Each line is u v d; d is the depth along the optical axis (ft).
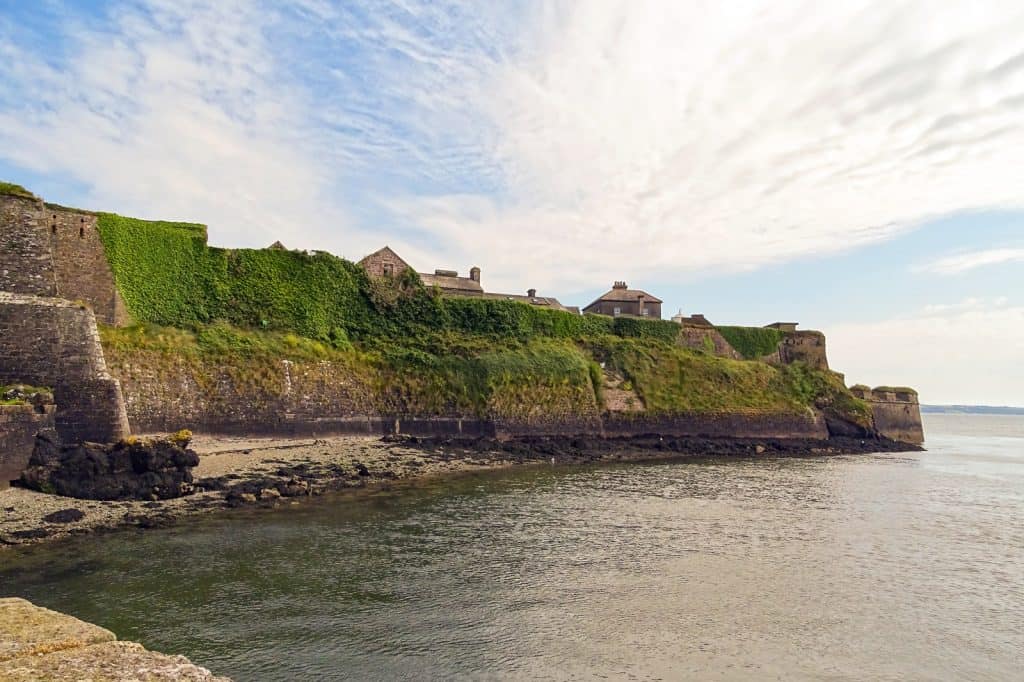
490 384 200.75
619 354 248.73
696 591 70.08
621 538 90.99
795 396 267.18
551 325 260.42
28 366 106.42
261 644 52.80
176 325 165.58
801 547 90.02
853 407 269.85
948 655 56.70
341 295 206.90
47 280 125.39
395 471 141.38
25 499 90.17
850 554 87.35
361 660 50.96
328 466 136.67
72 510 87.97
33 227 125.39
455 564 76.23
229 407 152.56
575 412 213.25
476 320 242.17
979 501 132.05
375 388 185.16
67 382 108.27
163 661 22.71
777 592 70.90
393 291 221.87
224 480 113.50
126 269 157.99
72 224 148.97
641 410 226.58
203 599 61.67
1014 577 78.84
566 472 158.51
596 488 133.59
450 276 293.64
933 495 139.33
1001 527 106.73
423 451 168.96
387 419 181.37
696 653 55.06
